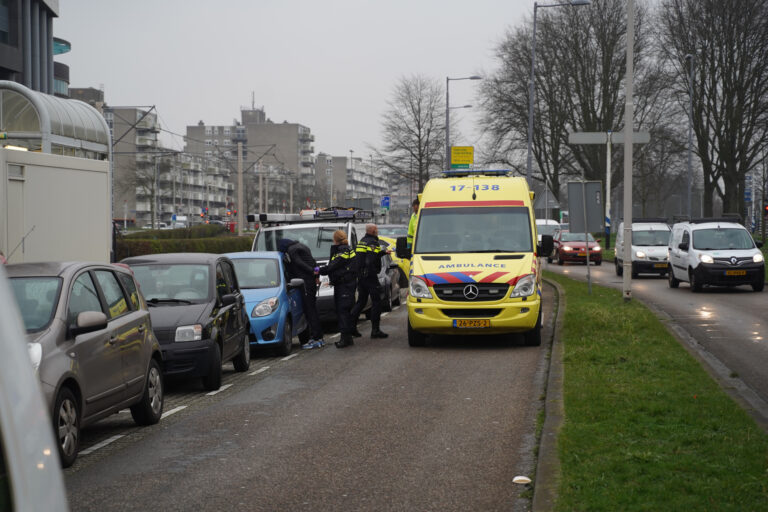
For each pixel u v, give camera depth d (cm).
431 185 1647
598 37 5278
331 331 1861
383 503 614
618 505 548
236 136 17362
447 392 1066
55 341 724
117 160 13338
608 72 5278
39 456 201
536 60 5478
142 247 3306
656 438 733
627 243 2045
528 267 1480
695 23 5112
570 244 4484
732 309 2062
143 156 13350
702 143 5481
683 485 586
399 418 914
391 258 2317
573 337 1462
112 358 816
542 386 1095
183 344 1103
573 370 1116
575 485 596
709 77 5291
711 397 909
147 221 13150
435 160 5503
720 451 678
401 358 1384
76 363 738
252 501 625
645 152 5562
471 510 593
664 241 3428
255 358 1475
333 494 639
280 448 791
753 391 999
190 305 1167
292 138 17238
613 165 5609
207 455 769
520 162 5766
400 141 5522
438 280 1469
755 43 4950
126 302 899
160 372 953
